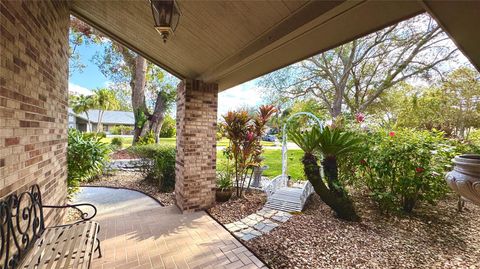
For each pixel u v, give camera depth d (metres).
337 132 3.43
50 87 2.30
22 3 1.66
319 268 2.34
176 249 2.67
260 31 2.21
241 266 2.37
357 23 1.72
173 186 5.32
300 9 1.78
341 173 4.40
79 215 3.55
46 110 2.18
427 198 3.47
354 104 11.15
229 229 3.24
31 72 1.82
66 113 2.97
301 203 4.16
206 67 3.48
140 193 5.03
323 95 11.74
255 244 2.81
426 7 1.19
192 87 3.88
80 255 1.68
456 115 9.77
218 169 5.82
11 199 1.48
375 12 1.55
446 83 9.55
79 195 4.80
